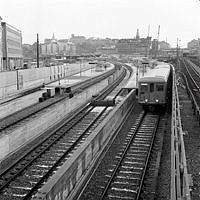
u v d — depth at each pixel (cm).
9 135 1545
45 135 1900
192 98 2550
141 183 1161
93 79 5194
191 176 1173
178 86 3950
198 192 1088
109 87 4309
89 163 1325
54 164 1384
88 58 12925
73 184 1102
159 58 11525
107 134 1700
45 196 847
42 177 1246
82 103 3028
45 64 7312
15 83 3556
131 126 2088
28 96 3212
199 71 6097
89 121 2275
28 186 1193
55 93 3484
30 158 1481
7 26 5928
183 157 1007
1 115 2305
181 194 845
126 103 2450
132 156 1491
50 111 2145
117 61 11856
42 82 4503
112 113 1878
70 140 1798
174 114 1619
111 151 1554
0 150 1445
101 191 1123
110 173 1280
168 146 1641
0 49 5275
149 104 2561
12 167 1361
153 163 1398
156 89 2536
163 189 1135
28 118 2245
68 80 5184
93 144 1391
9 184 1208
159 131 1959
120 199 1070
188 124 1995
